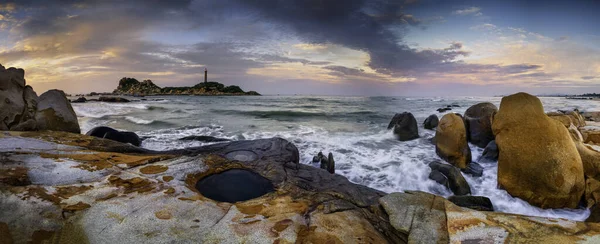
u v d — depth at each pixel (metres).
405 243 3.60
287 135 12.58
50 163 4.91
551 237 3.19
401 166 7.61
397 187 6.53
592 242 3.05
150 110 26.11
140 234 3.22
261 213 3.95
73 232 3.24
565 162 5.21
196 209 3.89
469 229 3.50
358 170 7.60
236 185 5.22
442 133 8.35
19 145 5.83
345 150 9.65
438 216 3.92
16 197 3.65
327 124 16.64
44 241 3.17
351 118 20.05
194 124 16.30
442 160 8.15
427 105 36.72
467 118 9.88
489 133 9.03
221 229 3.41
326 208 4.29
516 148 5.78
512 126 6.04
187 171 5.44
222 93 118.88
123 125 15.47
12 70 8.16
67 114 8.93
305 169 6.42
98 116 19.50
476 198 5.28
